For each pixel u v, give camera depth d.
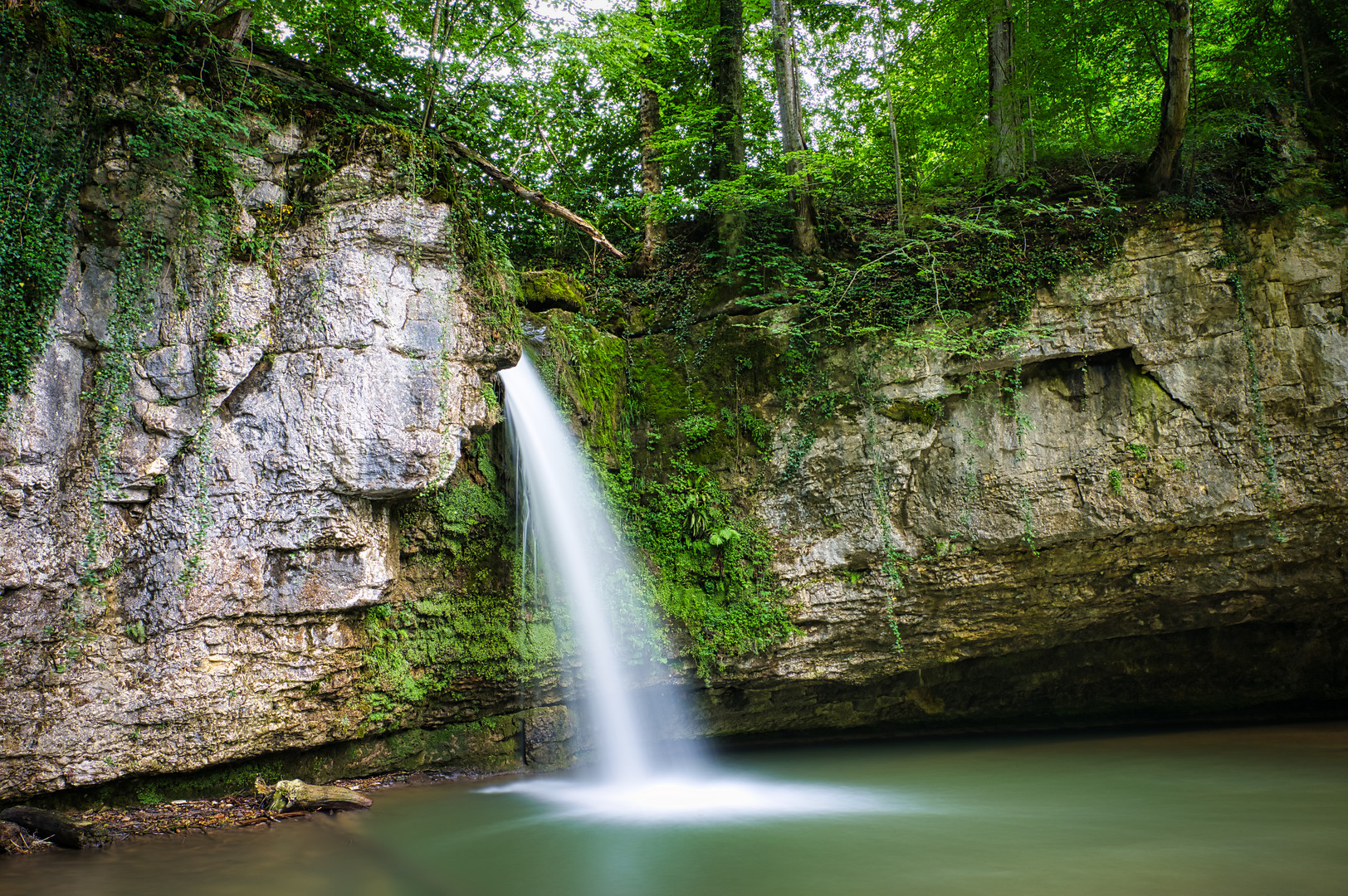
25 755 7.64
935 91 15.69
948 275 12.58
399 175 9.52
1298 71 13.09
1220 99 12.84
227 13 9.07
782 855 7.27
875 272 12.88
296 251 9.09
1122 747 12.64
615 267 14.98
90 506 8.05
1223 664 14.52
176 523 8.46
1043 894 5.97
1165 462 11.53
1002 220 12.77
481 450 11.41
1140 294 11.79
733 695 13.28
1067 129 13.92
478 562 11.20
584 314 13.45
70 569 7.90
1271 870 6.43
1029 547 11.94
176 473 8.49
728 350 13.18
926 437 12.30
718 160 15.95
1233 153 12.10
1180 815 8.41
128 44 8.46
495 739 11.54
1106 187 12.16
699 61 16.97
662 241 15.01
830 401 12.65
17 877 6.45
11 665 7.59
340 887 6.37
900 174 14.48
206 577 8.55
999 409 12.13
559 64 11.84
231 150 8.84
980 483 12.06
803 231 13.56
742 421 12.94
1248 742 12.62
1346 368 11.07
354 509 9.23
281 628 9.02
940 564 12.20
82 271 8.12
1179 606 12.73
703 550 12.64
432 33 10.29
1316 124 12.13
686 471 12.91
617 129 17.62
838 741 14.45
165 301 8.48
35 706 7.71
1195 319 11.59
